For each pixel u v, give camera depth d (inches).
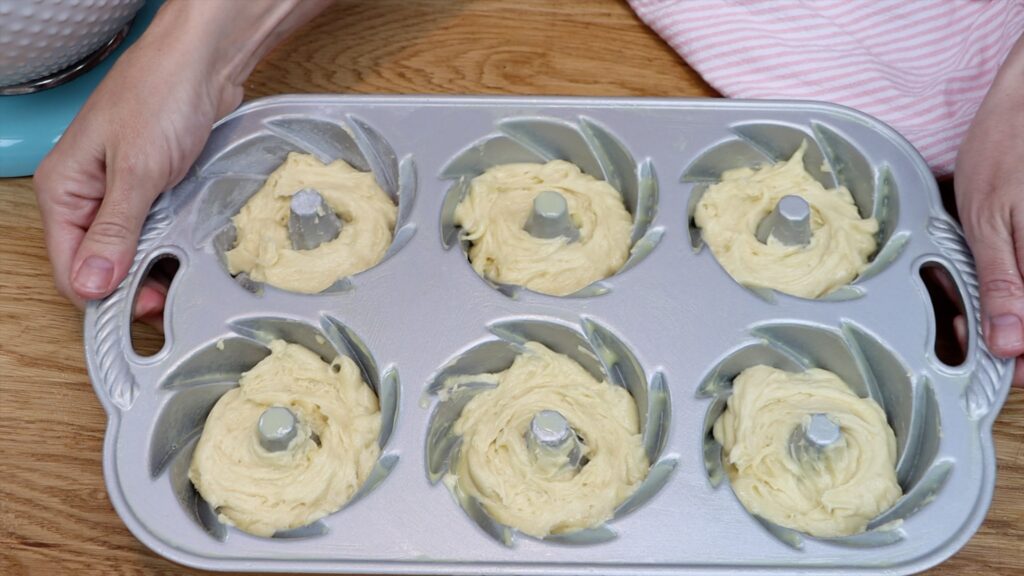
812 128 20.9
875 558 16.4
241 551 16.3
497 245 20.4
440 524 16.7
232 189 20.9
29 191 21.9
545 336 19.3
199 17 20.0
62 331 20.3
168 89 19.4
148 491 16.9
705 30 23.0
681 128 21.0
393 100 21.2
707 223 20.5
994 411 17.7
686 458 17.6
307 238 20.1
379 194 21.0
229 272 20.2
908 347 18.5
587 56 23.7
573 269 20.0
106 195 19.0
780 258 20.0
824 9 22.8
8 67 20.2
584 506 17.4
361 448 18.0
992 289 18.2
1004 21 22.8
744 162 21.4
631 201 21.1
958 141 21.9
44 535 18.2
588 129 21.0
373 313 18.9
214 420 18.2
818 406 18.4
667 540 16.6
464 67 23.4
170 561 17.4
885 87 22.2
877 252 20.5
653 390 18.4
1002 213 18.6
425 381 18.3
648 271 19.5
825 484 17.6
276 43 22.4
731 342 18.7
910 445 18.2
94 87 22.2
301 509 17.5
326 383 18.7
